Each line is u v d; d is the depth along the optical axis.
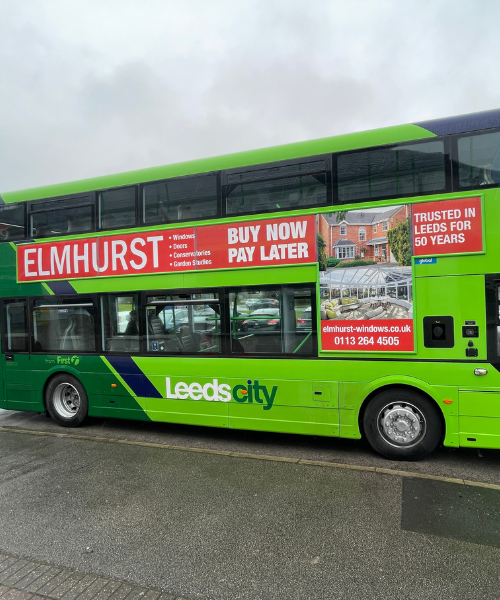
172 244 5.61
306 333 4.96
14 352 6.79
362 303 4.69
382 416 4.72
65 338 6.45
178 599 2.52
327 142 4.87
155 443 5.64
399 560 2.83
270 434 5.95
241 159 5.25
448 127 4.39
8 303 6.81
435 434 4.51
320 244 4.86
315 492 3.93
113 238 5.98
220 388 5.40
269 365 5.12
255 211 5.16
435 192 4.41
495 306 4.21
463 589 2.54
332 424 4.86
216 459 4.92
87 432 6.27
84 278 6.20
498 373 4.21
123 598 2.54
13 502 3.91
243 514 3.54
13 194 6.73
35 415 7.58
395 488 3.98
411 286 4.48
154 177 5.73
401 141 4.56
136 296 5.88
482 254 4.24
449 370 4.37
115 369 6.05
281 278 5.03
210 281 5.40
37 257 6.54
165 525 3.40
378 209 4.61
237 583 2.64
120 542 3.17
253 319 5.21
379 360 4.63
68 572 2.81
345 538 3.12
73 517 3.59
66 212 6.34
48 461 5.02
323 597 2.49
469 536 3.12
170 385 5.70
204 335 5.50
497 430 4.23
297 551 2.97
